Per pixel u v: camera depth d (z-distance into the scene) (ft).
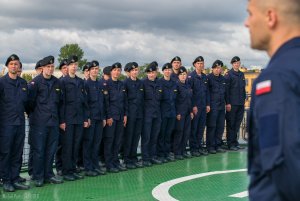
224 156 34.83
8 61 21.98
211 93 36.06
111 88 28.09
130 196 20.65
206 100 35.40
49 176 24.03
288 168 4.59
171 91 32.22
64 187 22.82
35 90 23.17
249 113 5.51
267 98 4.91
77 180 24.95
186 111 33.40
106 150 28.02
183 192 21.61
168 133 32.48
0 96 21.83
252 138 5.43
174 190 22.09
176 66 33.24
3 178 21.81
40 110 23.25
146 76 31.09
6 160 21.71
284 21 5.22
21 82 22.52
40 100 23.26
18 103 22.12
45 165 23.85
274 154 4.71
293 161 4.56
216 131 36.83
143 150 30.55
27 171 27.48
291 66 4.97
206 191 21.85
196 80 34.65
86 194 21.07
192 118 34.22
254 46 5.57
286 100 4.77
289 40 5.24
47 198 20.17
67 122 24.81
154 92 30.76
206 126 36.32
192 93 34.32
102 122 27.30
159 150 32.17
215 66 35.99
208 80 35.81
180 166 30.12
